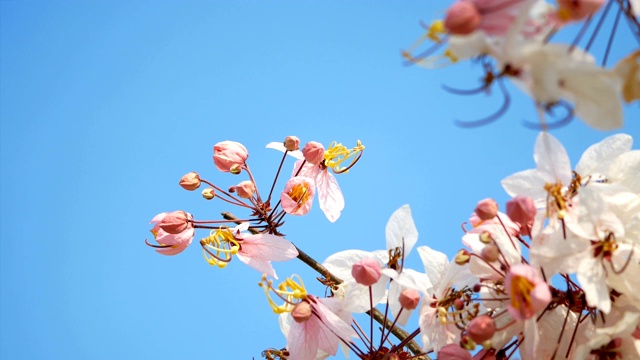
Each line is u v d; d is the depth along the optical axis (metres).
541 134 0.67
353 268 0.70
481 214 0.68
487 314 0.68
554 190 0.65
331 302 0.72
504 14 0.57
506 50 0.57
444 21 0.58
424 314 0.70
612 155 0.68
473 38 0.58
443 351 0.68
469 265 0.69
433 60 0.59
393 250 0.71
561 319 0.67
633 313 0.65
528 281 0.63
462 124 0.57
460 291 0.70
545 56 0.57
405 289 0.70
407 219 0.71
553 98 0.57
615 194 0.65
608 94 0.57
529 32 0.58
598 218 0.65
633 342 0.65
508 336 0.67
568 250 0.65
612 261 0.64
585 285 0.64
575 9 0.57
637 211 0.66
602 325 0.66
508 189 0.67
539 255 0.65
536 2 0.57
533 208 0.66
